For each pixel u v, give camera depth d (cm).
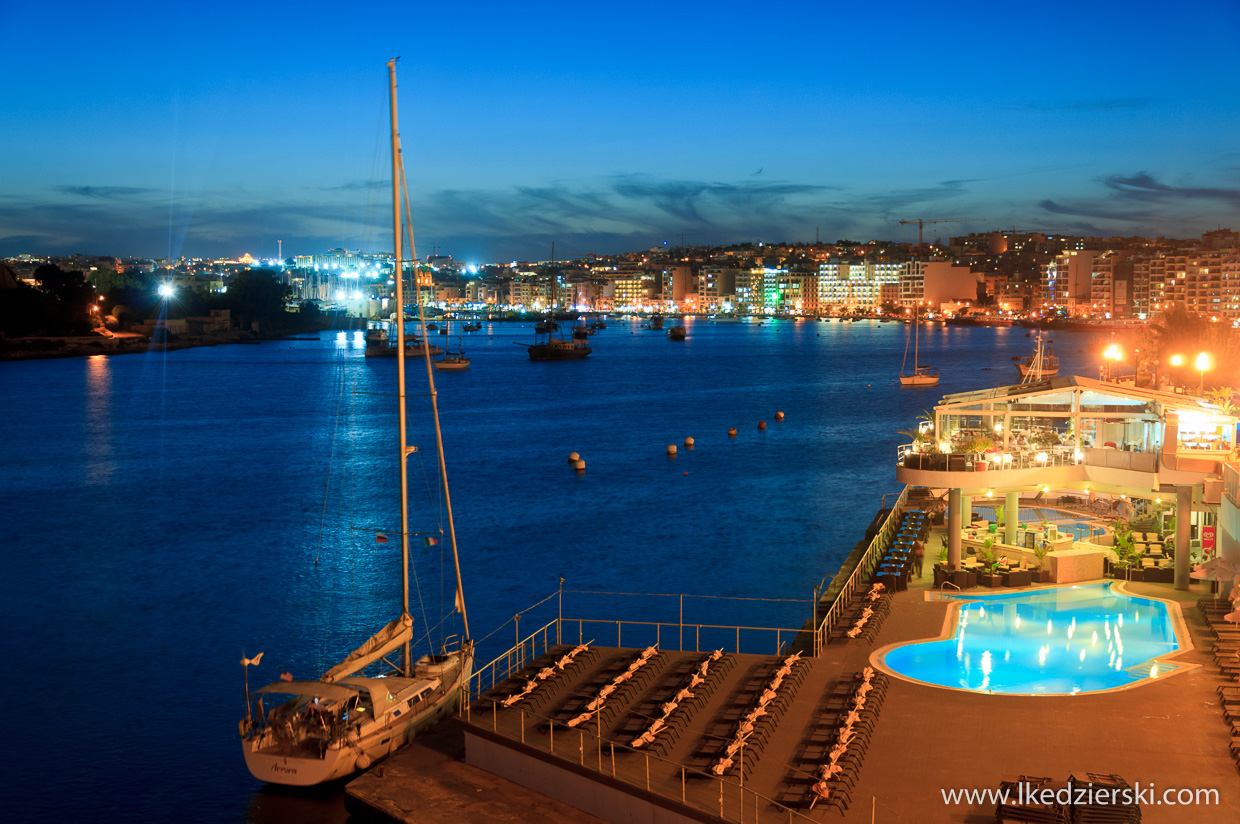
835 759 2427
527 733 2705
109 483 8850
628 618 4759
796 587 5281
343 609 4972
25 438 11931
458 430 12750
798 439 11688
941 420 4669
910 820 2180
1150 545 4516
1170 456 4003
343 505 7781
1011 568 4256
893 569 4172
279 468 9700
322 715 2925
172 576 5612
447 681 3253
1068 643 3384
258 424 13450
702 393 17925
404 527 3641
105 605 5025
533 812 2489
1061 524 5438
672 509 7475
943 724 2703
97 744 3356
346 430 12812
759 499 7869
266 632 4603
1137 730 2641
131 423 13525
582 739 2633
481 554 6075
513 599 5119
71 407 15388
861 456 10244
